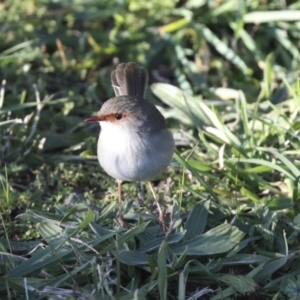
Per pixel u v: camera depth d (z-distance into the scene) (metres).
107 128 9.09
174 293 8.41
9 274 8.27
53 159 11.40
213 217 9.79
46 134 11.72
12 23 14.65
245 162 10.41
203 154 11.27
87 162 11.40
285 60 13.95
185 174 10.84
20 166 10.95
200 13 14.57
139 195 9.93
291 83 13.12
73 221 9.36
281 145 10.88
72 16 14.95
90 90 13.13
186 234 9.24
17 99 12.63
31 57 13.82
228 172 10.52
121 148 9.02
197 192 9.90
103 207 10.05
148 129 8.98
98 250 8.83
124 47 14.43
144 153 9.01
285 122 11.51
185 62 13.96
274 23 14.13
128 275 8.56
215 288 8.54
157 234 9.23
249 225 9.55
